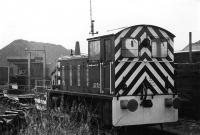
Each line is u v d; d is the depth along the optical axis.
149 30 10.45
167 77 10.66
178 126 11.35
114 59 9.97
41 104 12.83
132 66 10.21
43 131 7.73
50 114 9.15
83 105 11.88
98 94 10.83
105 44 10.57
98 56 11.02
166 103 10.46
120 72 10.03
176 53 12.98
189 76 11.91
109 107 10.15
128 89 10.11
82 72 12.59
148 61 10.41
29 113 9.52
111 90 10.10
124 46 10.09
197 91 11.59
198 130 10.48
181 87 12.30
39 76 42.25
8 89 32.56
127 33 10.15
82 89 12.62
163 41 10.63
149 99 10.27
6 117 8.93
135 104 9.76
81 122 9.81
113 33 10.01
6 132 8.18
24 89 33.41
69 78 14.04
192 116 11.84
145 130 11.13
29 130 7.85
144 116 10.17
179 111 12.36
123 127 11.12
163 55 10.63
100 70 10.91
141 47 10.34
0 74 47.66
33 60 43.44
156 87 10.49
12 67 48.19
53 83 16.33
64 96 13.95
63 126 8.30
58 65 15.45
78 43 15.88
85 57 12.32
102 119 10.60
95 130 10.27
